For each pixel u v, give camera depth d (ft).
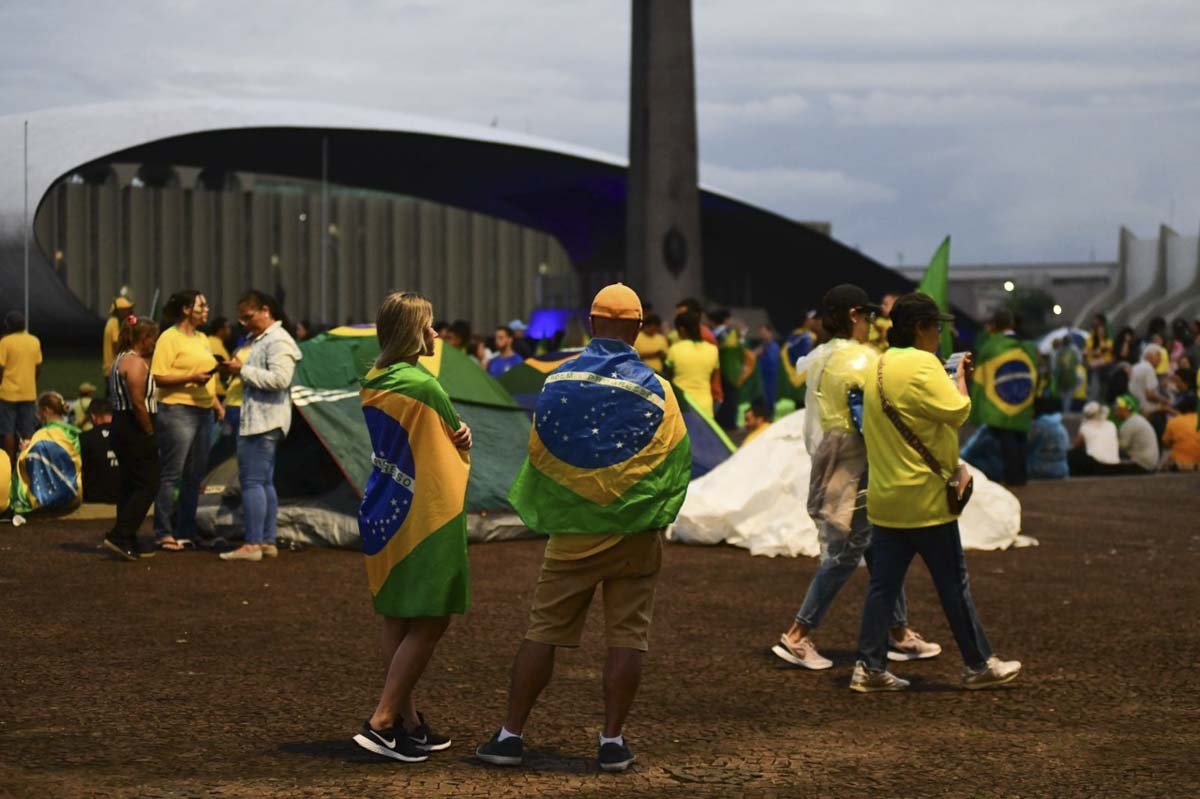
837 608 28.30
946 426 20.79
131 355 32.89
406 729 17.37
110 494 41.75
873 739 18.39
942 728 19.01
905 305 21.39
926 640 25.31
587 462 16.34
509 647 24.02
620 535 16.40
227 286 237.25
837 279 244.22
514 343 89.25
